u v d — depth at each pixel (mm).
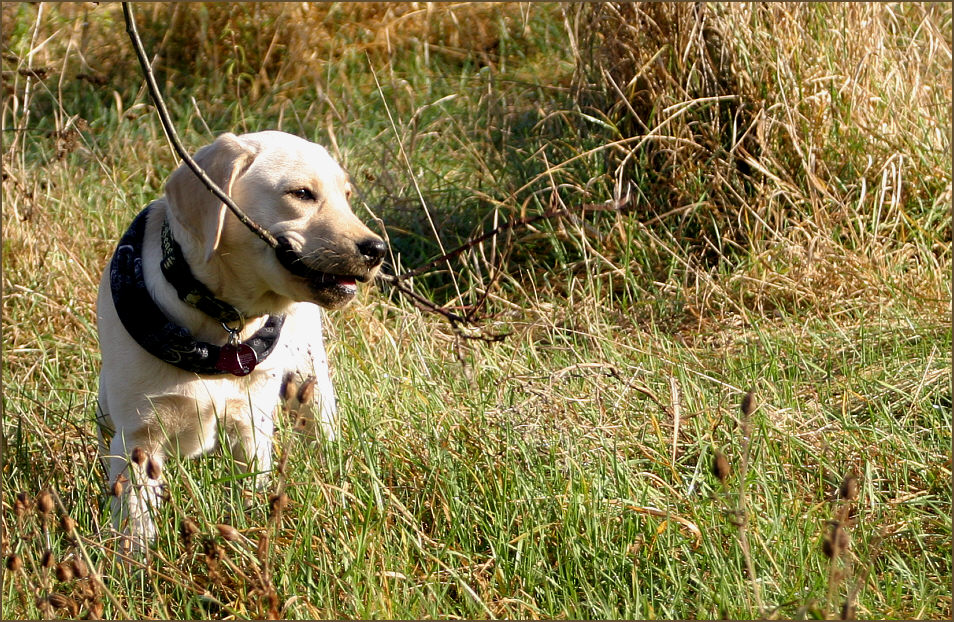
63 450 4691
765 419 4746
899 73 7582
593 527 3973
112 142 9008
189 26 10938
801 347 5887
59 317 6469
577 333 5805
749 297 6582
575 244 6840
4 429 4941
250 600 3654
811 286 6504
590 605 3660
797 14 7285
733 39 7113
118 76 10477
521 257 7230
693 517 4066
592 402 4965
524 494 4199
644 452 4559
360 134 9211
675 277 6734
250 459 4422
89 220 7512
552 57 10742
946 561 3986
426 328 6043
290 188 3992
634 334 6273
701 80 7191
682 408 5016
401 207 7652
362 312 6152
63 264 6785
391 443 4660
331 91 10266
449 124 9031
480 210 7656
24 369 5957
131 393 4129
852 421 4992
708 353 5938
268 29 10938
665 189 7168
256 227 3801
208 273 4043
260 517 4160
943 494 4418
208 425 4277
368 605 3588
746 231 6977
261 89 10570
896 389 5137
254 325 4254
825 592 3627
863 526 4094
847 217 6758
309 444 4566
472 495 4324
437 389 5094
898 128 7301
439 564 3824
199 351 4066
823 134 7152
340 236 3900
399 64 10836
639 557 3926
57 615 3637
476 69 10953
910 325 5852
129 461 3967
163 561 3801
